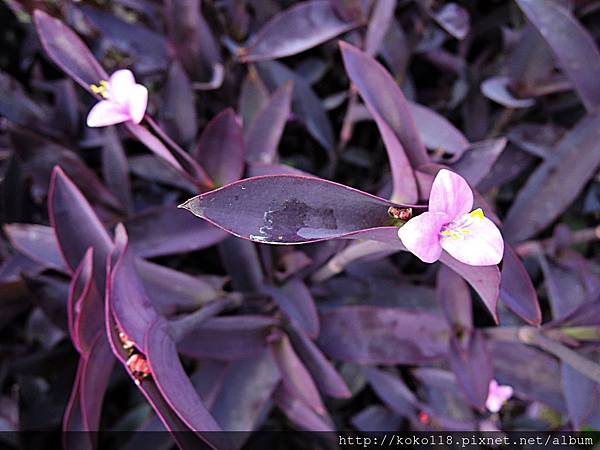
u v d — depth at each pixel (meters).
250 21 0.33
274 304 0.25
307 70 0.32
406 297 0.27
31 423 0.27
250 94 0.28
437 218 0.13
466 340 0.23
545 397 0.24
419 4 0.30
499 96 0.28
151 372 0.15
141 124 0.19
